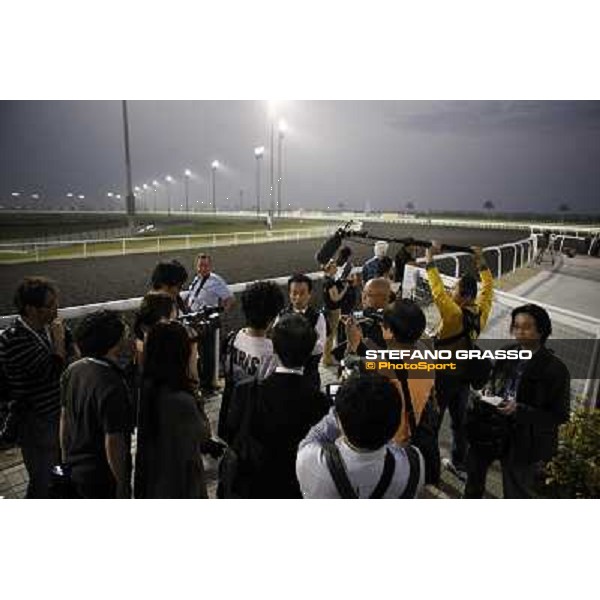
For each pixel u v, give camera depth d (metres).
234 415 1.82
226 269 11.53
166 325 1.88
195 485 1.91
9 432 2.26
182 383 1.87
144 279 10.40
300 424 1.73
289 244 18.59
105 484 1.95
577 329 4.16
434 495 2.76
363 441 1.34
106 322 1.91
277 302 2.20
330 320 4.36
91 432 1.90
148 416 1.86
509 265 10.94
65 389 1.94
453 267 9.70
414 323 1.88
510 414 2.20
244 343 2.22
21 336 2.19
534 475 2.38
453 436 2.99
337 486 1.40
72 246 16.64
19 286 2.19
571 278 9.01
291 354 1.72
